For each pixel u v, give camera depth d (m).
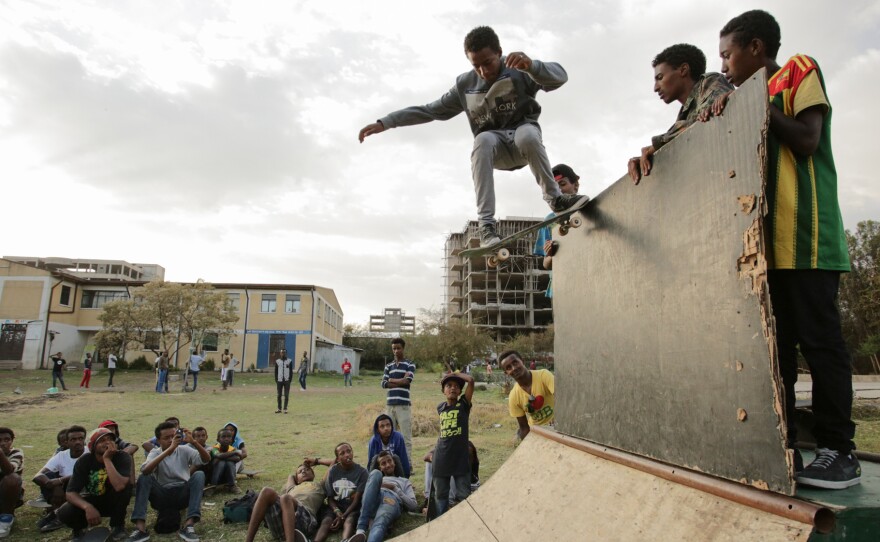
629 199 2.49
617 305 2.56
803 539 1.34
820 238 1.85
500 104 3.08
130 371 34.12
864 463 2.31
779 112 1.85
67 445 6.06
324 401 19.11
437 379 31.36
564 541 2.20
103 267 58.72
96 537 4.96
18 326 34.78
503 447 9.20
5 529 5.22
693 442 1.92
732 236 1.76
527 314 62.38
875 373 24.61
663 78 2.78
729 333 1.75
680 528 1.75
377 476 5.15
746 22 2.13
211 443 10.32
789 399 2.02
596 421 2.73
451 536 2.97
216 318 30.00
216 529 5.43
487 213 2.96
